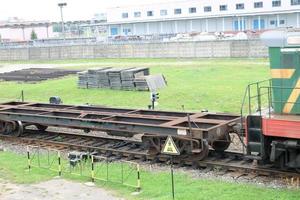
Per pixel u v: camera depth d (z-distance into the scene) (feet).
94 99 102.99
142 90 110.52
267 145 44.19
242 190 40.91
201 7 296.30
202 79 123.54
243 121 47.70
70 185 45.03
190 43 195.11
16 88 127.13
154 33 310.65
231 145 56.49
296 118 42.50
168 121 53.06
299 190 40.27
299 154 42.19
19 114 63.82
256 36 210.59
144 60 197.36
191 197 39.60
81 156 51.65
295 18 267.18
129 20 327.67
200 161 49.16
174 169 48.78
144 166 50.24
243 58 178.19
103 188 43.91
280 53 44.83
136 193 42.09
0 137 66.54
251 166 46.65
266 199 38.37
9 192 43.52
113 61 202.39
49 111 63.52
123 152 54.34
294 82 44.39
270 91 45.98
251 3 277.23
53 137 65.36
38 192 43.21
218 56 188.34
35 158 55.06
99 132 67.72
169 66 164.55
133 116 56.29
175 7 306.35
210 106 85.92
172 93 102.42
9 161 54.08
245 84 109.19
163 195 40.91
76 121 57.67
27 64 217.97
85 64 197.06
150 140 51.52
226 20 291.17
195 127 50.60
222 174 45.98
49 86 127.13
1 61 242.17
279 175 43.96
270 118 42.42
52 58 233.76
